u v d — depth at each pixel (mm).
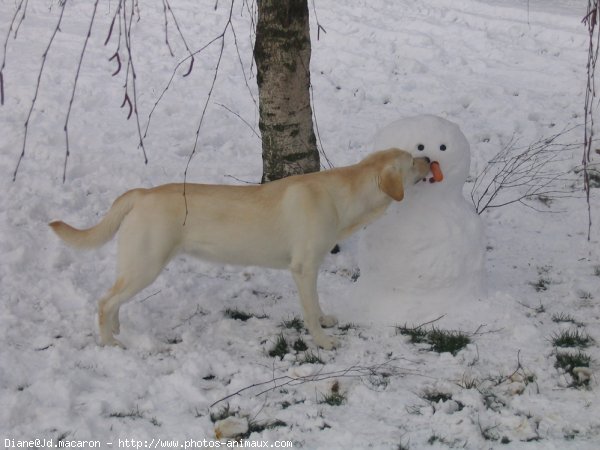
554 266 5484
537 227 6121
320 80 8930
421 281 4555
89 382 3936
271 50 5332
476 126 7805
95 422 3594
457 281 4594
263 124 5551
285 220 4270
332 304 4895
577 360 4082
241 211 4273
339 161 7039
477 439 3424
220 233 4293
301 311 4836
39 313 4664
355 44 9898
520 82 8758
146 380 3953
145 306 4797
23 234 5492
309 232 4258
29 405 3672
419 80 8891
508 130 7711
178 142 7352
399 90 8672
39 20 10555
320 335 4352
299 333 4547
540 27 9945
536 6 10922
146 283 4270
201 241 4328
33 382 3910
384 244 4570
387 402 3738
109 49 9648
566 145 7223
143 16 10969
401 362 4152
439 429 3506
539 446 3371
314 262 4309
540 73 8852
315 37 10102
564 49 9445
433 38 10047
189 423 3588
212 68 9242
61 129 7340
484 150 7328
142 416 3658
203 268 5406
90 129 7422
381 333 4504
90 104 8047
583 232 5996
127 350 4281
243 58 9578
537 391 3832
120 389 3867
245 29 10500
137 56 9492
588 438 3426
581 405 3686
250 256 4379
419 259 4504
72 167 6602
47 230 5664
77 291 4910
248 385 3918
